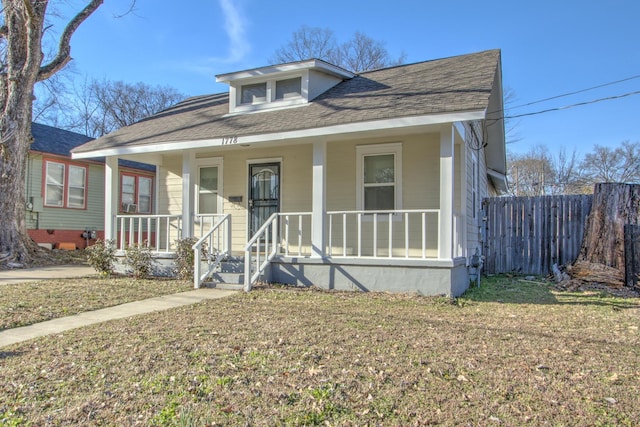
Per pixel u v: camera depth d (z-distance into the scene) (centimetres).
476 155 1122
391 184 933
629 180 3559
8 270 1087
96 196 1805
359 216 812
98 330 507
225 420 290
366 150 948
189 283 861
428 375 366
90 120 3547
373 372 371
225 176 1105
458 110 688
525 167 4050
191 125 1060
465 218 898
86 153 1068
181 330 504
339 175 975
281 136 843
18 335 491
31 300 680
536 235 1118
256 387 340
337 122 784
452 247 748
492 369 382
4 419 290
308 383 347
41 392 333
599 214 920
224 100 1290
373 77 1081
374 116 754
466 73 893
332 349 432
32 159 1554
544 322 570
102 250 966
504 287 920
